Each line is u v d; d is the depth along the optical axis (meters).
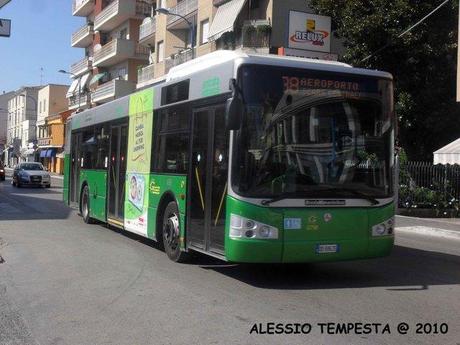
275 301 7.37
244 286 8.26
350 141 8.41
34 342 5.72
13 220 16.61
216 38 31.86
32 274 9.02
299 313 6.79
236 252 7.90
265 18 29.34
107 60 54.44
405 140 27.38
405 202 23.38
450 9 24.59
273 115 8.05
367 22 23.67
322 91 8.33
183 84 10.00
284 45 27.94
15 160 95.25
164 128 10.77
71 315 6.69
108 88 52.38
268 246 7.86
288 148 8.08
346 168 8.34
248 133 7.94
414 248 13.34
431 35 24.47
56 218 17.27
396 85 25.20
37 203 22.92
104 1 58.59
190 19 37.47
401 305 7.27
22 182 35.53
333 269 9.79
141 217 11.69
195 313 6.76
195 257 10.12
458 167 24.22
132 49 51.41
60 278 8.71
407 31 22.94
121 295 7.64
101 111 14.91
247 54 8.82
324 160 8.23
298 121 8.16
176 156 10.15
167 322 6.39
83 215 16.23
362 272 9.56
